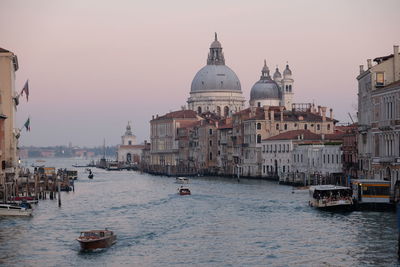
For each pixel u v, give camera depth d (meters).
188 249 72.12
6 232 82.94
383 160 102.75
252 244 74.00
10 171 123.12
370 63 115.88
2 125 116.25
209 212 102.00
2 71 131.00
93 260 67.56
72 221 92.81
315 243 73.25
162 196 136.88
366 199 93.31
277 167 190.88
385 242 72.31
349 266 63.12
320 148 151.75
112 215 100.25
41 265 65.75
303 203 110.25
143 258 68.19
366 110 114.81
